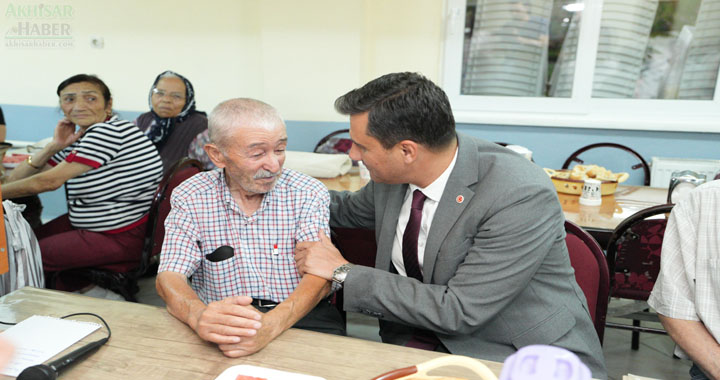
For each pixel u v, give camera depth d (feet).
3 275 4.46
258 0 10.16
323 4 9.55
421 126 3.09
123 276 6.21
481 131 10.02
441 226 3.44
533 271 3.20
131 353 2.65
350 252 5.85
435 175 3.45
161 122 9.24
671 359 6.11
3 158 7.68
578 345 3.36
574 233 3.77
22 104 11.80
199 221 3.79
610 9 9.01
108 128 5.88
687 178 5.57
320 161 7.11
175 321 3.02
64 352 2.62
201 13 10.50
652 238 4.93
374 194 4.09
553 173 6.97
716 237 2.92
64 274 6.33
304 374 2.47
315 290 3.43
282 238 3.92
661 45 9.09
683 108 9.21
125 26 10.84
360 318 7.11
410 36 9.96
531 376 1.58
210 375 2.48
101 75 11.25
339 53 9.78
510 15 9.46
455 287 3.26
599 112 9.59
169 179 5.67
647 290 5.22
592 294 3.69
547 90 9.77
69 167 5.78
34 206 7.17
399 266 3.97
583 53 9.25
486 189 3.33
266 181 3.58
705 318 2.96
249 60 10.61
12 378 2.39
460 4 9.53
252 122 3.37
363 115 3.14
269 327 2.80
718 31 8.73
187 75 10.96
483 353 3.48
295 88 10.17
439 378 2.26
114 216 6.09
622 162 9.52
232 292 3.92
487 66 9.88
